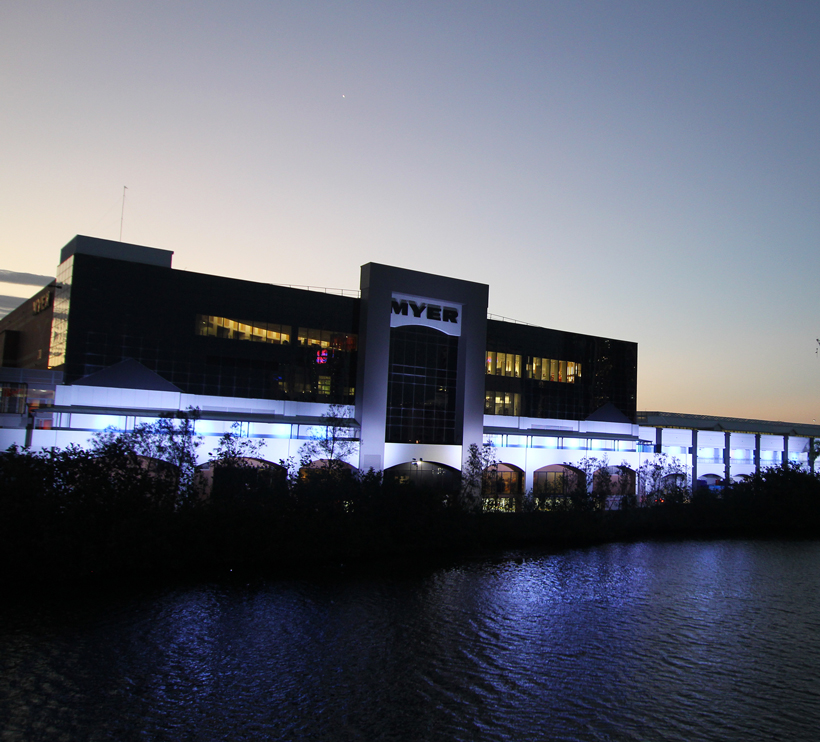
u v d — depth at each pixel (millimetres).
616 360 101562
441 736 28391
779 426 130250
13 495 47812
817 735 29531
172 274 67625
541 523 73250
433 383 82188
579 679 35125
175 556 52062
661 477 94188
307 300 75188
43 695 30500
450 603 47656
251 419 68688
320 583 51125
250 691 31953
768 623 46062
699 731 29656
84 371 62875
